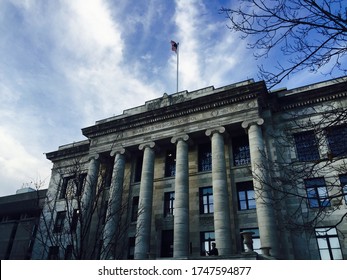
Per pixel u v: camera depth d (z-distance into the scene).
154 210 31.70
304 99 29.67
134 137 35.53
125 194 34.34
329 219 23.86
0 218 46.34
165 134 33.44
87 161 39.97
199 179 31.09
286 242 23.69
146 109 37.56
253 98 30.11
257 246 25.52
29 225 41.03
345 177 24.27
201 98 32.25
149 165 32.75
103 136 38.09
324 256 23.09
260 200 24.34
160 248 29.34
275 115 30.53
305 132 27.33
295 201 25.33
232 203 28.02
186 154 31.42
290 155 26.88
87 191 31.11
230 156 30.69
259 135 28.11
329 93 28.67
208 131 30.83
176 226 27.25
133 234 30.94
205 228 28.23
